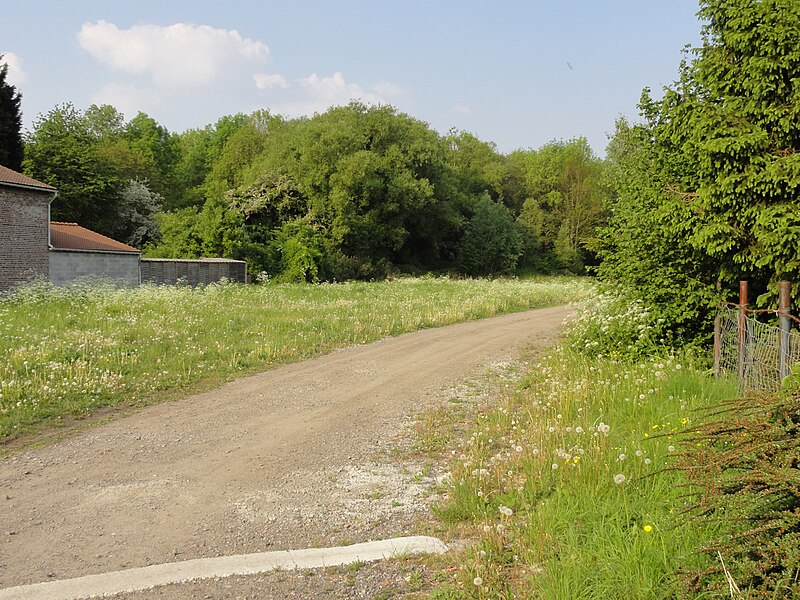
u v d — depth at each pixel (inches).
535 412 319.3
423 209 2015.3
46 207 909.2
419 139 1963.6
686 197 401.1
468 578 161.6
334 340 606.9
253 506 223.3
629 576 143.6
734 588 120.6
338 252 1680.6
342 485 244.8
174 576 170.9
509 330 731.4
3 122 1465.3
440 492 233.6
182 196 2600.9
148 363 457.7
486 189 2615.7
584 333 507.5
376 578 169.0
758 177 335.3
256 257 1408.7
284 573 172.4
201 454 283.6
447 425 330.3
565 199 2529.5
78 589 163.8
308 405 375.2
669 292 428.1
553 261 2450.8
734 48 369.4
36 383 379.2
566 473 214.5
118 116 2532.0
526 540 177.2
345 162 1690.5
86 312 665.0
